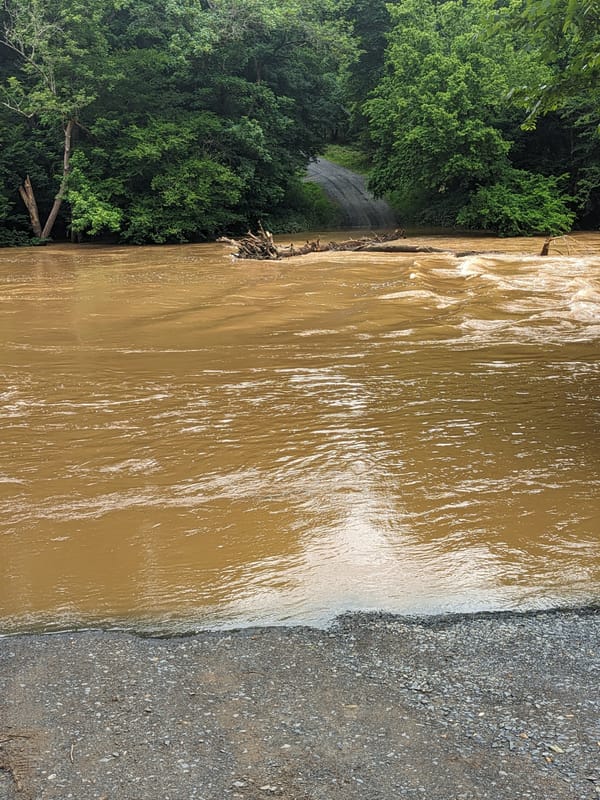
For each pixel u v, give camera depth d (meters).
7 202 33.66
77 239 34.44
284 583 4.55
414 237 33.00
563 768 2.91
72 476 6.41
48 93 30.41
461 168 34.12
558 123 38.06
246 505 5.73
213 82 35.31
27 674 3.61
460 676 3.54
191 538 5.20
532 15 8.42
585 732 3.12
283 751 3.01
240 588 4.50
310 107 40.75
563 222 33.62
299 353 10.85
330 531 5.25
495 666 3.62
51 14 31.95
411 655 3.73
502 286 16.64
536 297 15.34
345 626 4.04
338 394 8.76
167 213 32.84
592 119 34.12
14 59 36.47
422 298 15.22
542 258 22.89
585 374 9.50
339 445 7.04
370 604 4.29
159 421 7.86
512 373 9.59
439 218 39.91
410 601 4.30
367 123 49.72
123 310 14.57
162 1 35.22
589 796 2.76
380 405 8.30
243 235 37.50
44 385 9.32
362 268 20.52
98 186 32.19
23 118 34.25
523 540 5.06
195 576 4.66
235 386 9.17
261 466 6.55
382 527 5.30
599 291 15.80
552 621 4.05
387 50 39.03
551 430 7.37
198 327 12.84
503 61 35.12
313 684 3.49
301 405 8.34
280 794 2.78
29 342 11.78
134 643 3.90
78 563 4.87
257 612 4.22
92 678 3.57
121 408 8.34
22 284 18.78
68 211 35.38
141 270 21.70
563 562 4.75
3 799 2.77
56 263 24.48
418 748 3.03
